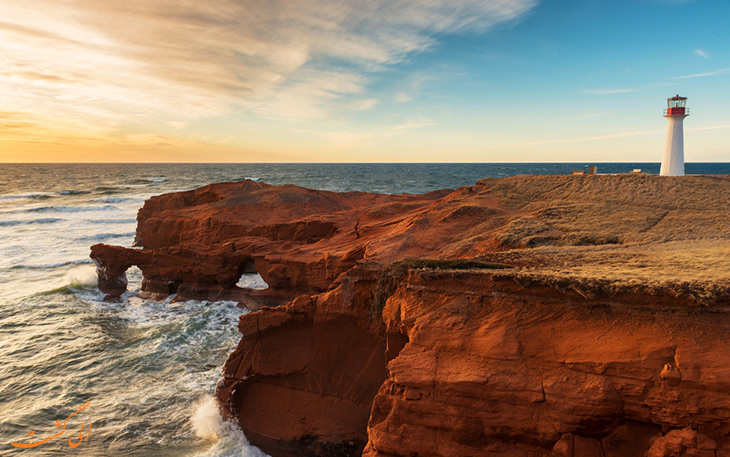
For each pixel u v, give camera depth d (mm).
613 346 10609
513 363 11312
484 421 11023
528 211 32375
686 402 9500
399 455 11547
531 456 10688
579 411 10258
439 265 15875
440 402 11391
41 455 17328
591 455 10102
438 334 12453
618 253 17328
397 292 15305
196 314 33344
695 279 11273
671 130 43250
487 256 18469
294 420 17422
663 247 18750
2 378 23344
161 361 25406
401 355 12297
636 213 27453
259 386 18531
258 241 35781
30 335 29141
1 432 18812
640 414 9984
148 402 21000
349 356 17375
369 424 12453
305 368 17766
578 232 24078
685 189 31297
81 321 31969
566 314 11734
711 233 21578
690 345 10023
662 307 10836
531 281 12438
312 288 31297
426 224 31391
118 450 17578
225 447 17594
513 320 12117
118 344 27828
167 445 17859
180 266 37594
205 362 25297
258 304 33812
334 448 16562
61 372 24047
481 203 35281
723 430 9219
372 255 25766
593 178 37312
